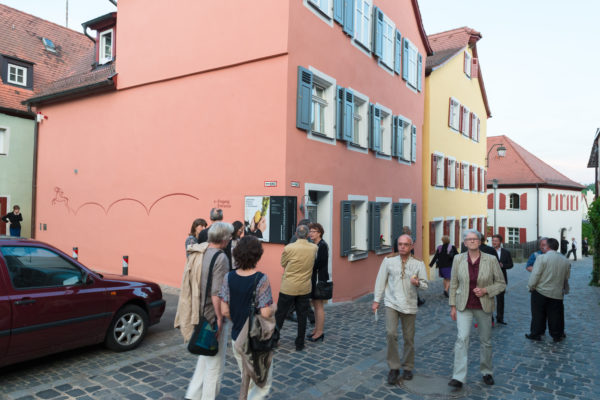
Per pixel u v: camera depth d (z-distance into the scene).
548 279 6.91
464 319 4.82
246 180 8.95
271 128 8.62
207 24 9.64
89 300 5.08
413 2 15.30
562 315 6.98
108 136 11.87
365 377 4.97
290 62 8.55
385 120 13.55
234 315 3.60
